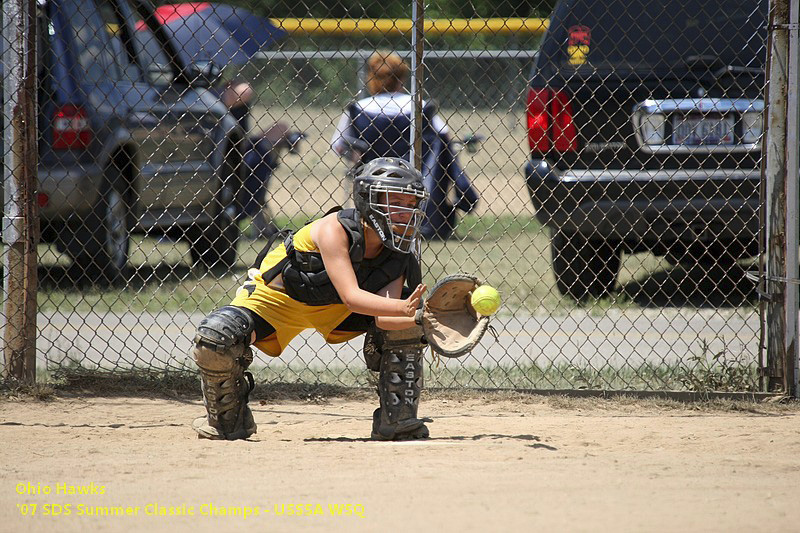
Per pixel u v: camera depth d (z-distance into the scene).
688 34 29.20
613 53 29.34
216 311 16.58
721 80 28.78
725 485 13.84
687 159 27.41
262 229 42.97
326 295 16.19
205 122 35.53
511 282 35.97
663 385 22.38
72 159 29.62
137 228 33.25
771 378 21.20
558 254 32.31
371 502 12.77
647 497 13.05
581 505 12.59
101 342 27.41
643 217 28.91
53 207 29.58
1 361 23.05
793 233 20.58
